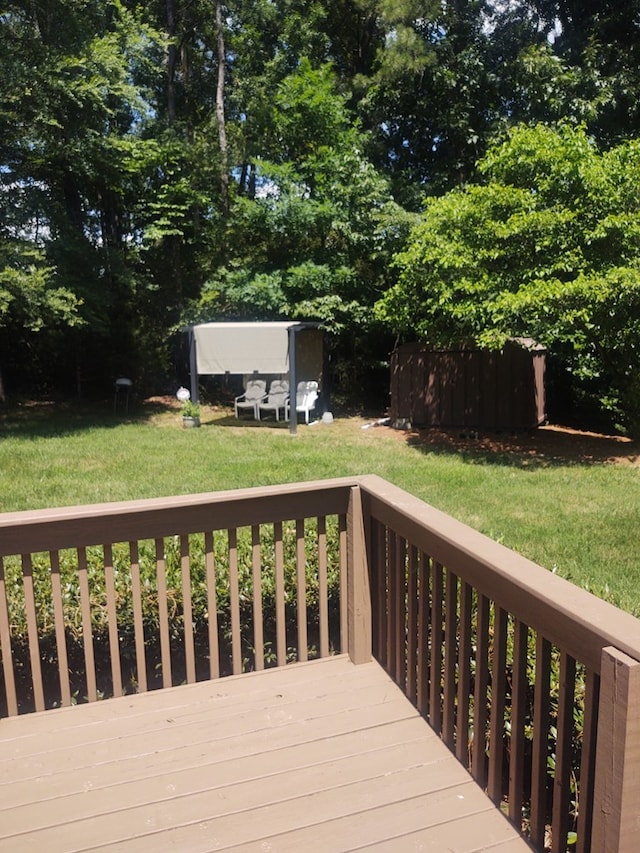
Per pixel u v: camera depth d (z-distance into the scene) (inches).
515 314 317.7
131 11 617.9
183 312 592.4
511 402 429.7
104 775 79.4
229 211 602.2
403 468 322.7
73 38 440.1
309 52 635.5
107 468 322.3
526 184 346.6
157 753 83.4
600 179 315.6
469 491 275.0
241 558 130.7
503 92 570.6
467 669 77.7
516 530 216.1
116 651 96.4
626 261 315.9
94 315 494.3
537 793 64.4
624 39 570.3
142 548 137.3
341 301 510.3
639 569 177.0
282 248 565.9
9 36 416.2
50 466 327.6
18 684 113.5
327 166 526.3
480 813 71.4
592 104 512.7
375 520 102.7
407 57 534.6
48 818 72.2
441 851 65.9
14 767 81.2
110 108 488.4
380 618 104.3
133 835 69.3
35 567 124.9
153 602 115.7
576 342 387.5
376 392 609.9
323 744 84.5
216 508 96.8
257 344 449.7
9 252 407.2
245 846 67.3
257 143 594.9
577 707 79.8
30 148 451.2
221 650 121.9
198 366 469.1
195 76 738.2
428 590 88.4
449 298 344.5
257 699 95.7
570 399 513.0
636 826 47.8
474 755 76.2
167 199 581.0
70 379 621.0
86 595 93.8
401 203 557.0
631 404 387.5
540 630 60.1
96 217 598.9
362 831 69.0
